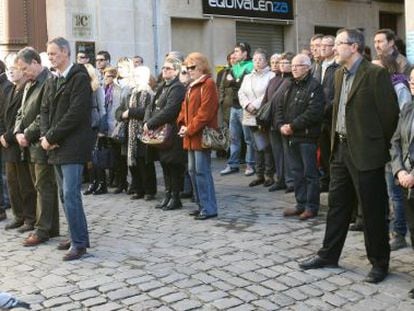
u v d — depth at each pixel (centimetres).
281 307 469
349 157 525
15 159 714
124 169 947
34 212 729
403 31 1723
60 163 586
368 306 468
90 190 945
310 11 1533
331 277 529
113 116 916
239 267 556
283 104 758
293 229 684
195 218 749
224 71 1109
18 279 545
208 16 1375
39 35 1221
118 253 612
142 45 1306
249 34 1459
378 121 513
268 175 947
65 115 577
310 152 721
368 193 514
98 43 1255
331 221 550
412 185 493
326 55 780
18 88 714
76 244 600
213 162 1225
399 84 622
